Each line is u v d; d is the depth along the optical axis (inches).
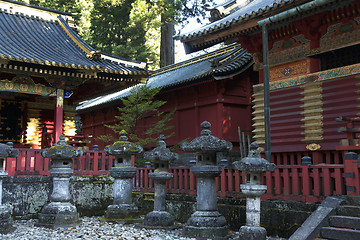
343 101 533.3
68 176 457.7
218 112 791.1
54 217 430.9
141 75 722.2
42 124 805.9
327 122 549.0
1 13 813.9
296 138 584.7
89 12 1534.2
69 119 816.9
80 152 462.9
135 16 1216.2
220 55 952.9
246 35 639.1
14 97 785.6
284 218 354.0
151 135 960.3
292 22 580.7
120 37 1401.3
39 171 520.4
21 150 511.2
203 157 369.4
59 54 693.9
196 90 849.5
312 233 302.2
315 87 568.4
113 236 373.1
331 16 547.2
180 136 893.2
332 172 339.3
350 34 539.2
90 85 789.2
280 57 625.9
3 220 390.3
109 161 592.1
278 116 609.6
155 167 436.5
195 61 1038.4
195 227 361.7
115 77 715.4
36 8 863.1
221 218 368.5
